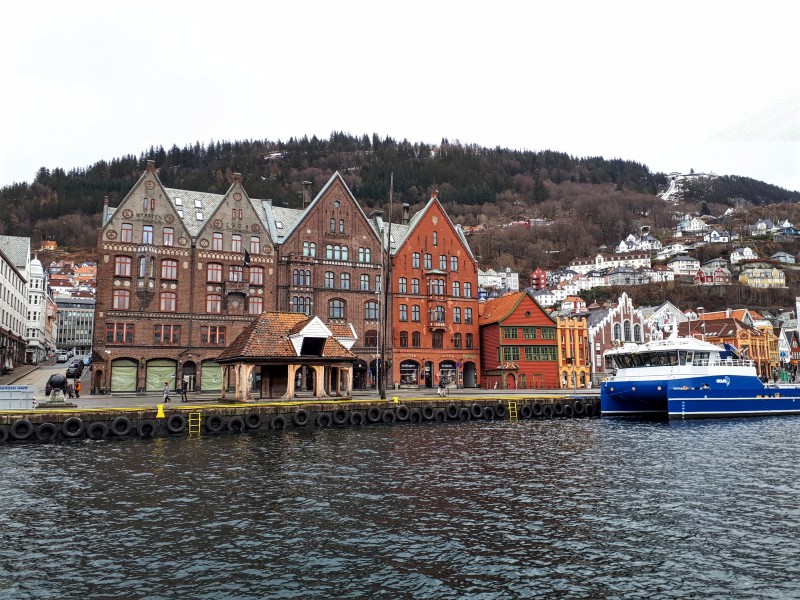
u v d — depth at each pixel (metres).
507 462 30.77
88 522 19.69
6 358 87.44
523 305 86.06
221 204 72.00
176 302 68.12
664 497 23.09
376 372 77.94
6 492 23.88
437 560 16.27
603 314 102.88
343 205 79.25
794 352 159.38
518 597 13.92
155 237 68.19
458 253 86.75
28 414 39.16
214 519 20.03
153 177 69.00
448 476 27.05
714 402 54.97
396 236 86.19
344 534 18.47
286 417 46.78
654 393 54.91
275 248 74.50
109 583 14.75
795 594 14.03
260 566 15.87
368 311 78.81
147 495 23.36
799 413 59.25
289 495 23.31
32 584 14.67
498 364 84.06
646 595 13.99
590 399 58.97
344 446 36.62
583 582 14.76
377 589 14.39
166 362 67.25
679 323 150.62
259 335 53.03
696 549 17.11
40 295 127.31
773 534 18.45
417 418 51.94
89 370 96.06
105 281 65.31
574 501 22.44
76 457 32.50
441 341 83.50
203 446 36.72
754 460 31.53
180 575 15.26
